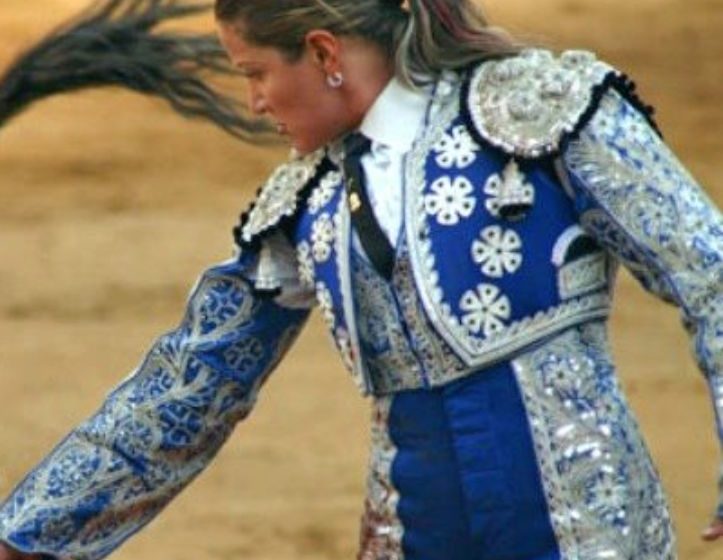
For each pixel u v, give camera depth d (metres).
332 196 8.87
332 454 19.42
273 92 8.76
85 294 24.34
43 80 10.16
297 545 17.52
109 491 9.44
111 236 26.42
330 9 8.60
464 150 8.59
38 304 24.05
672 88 33.69
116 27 9.98
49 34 10.16
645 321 22.83
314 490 18.59
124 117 30.83
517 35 8.88
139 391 9.46
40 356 22.45
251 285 9.34
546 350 8.57
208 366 9.39
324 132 8.80
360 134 8.77
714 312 8.40
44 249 25.89
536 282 8.53
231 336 9.38
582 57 8.62
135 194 28.17
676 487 18.52
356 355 8.80
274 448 19.52
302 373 21.41
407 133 8.70
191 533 17.72
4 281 24.70
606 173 8.46
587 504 8.52
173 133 30.25
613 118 8.51
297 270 9.23
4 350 22.62
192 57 9.85
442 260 8.55
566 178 8.53
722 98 33.22
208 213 27.41
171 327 23.41
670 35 36.41
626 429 8.62
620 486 8.54
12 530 9.39
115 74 10.00
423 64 8.73
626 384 21.09
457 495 8.62
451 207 8.55
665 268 8.45
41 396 21.41
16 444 20.16
